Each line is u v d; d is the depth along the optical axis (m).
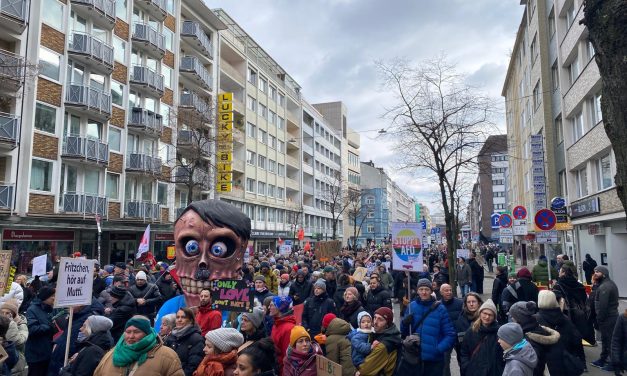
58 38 24.00
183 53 37.78
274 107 54.75
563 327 6.00
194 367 5.07
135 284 9.64
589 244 22.22
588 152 20.38
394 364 5.42
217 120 36.88
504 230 19.77
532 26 31.36
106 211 26.11
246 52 48.47
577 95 21.59
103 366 4.32
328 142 76.69
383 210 106.00
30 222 21.84
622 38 3.87
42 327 6.46
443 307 6.25
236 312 6.85
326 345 5.40
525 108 36.91
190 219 8.47
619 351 6.88
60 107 23.91
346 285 9.52
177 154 34.44
